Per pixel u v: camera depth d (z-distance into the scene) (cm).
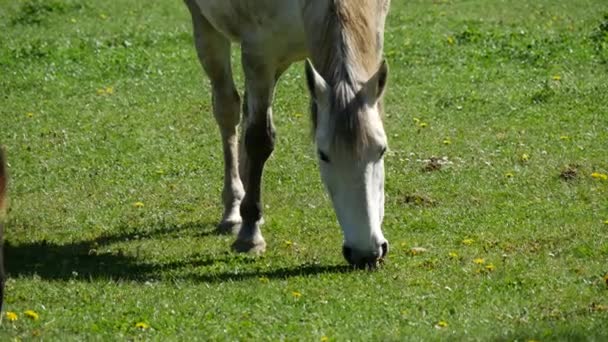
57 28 2778
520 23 2620
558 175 1491
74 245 1323
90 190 1556
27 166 1678
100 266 1227
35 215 1446
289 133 1795
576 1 2856
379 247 1066
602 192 1418
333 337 931
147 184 1576
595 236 1235
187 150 1734
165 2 3075
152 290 1104
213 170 1631
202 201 1497
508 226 1298
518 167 1541
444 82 2061
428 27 2605
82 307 1053
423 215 1362
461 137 1711
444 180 1504
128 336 964
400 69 2178
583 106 1838
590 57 2183
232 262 1217
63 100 2073
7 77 2253
